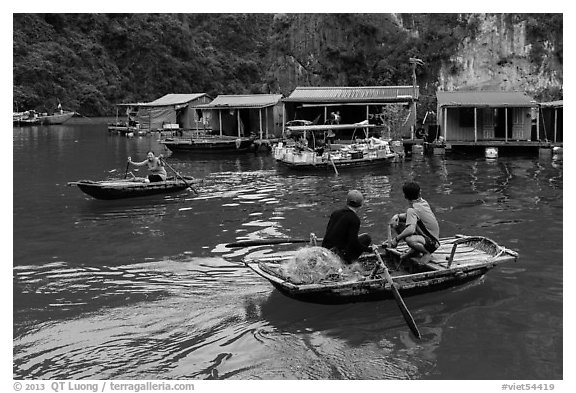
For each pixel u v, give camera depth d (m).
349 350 7.45
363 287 8.35
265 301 8.98
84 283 9.91
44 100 68.94
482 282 9.66
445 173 22.67
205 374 6.93
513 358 7.26
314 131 30.91
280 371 6.98
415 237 8.98
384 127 30.95
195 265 10.80
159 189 17.77
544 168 23.64
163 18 80.44
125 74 77.31
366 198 17.31
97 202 16.97
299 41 53.53
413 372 6.96
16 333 7.99
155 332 7.99
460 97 31.12
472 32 45.97
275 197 17.72
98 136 45.50
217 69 78.81
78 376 6.91
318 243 10.23
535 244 11.91
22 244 12.36
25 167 26.09
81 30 78.25
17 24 73.12
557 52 43.59
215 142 31.55
